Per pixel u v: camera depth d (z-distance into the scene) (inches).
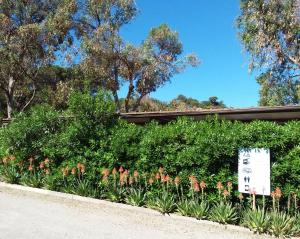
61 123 550.3
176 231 343.0
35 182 522.0
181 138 409.1
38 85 1296.8
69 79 1310.3
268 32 917.2
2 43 1128.2
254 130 365.7
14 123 580.7
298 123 363.6
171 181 409.7
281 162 355.3
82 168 474.0
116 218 381.7
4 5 1152.2
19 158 563.2
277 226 331.6
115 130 475.5
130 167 450.3
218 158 381.7
